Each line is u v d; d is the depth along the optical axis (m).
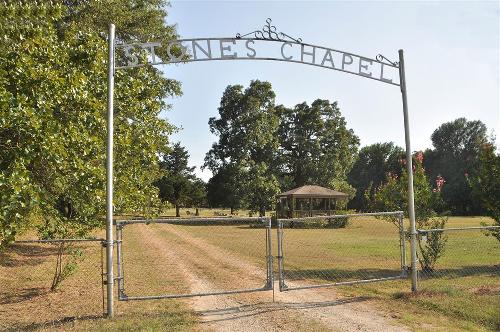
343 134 58.25
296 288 8.34
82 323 6.78
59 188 9.11
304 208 44.31
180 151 73.31
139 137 11.78
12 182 6.08
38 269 12.61
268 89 51.06
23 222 7.91
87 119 8.71
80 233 9.94
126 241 22.44
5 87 7.36
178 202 61.91
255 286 10.10
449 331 6.31
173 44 8.16
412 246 8.81
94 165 9.55
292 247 18.61
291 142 58.06
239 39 8.29
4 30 7.50
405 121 8.85
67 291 9.56
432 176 80.75
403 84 8.87
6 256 14.43
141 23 19.05
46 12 8.44
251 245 19.75
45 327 6.58
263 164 47.78
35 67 7.84
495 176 13.03
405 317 7.04
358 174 89.62
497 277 10.66
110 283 7.19
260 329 6.54
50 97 7.81
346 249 17.70
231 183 47.25
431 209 11.60
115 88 11.19
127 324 6.66
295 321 6.91
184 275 11.70
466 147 81.69
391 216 11.43
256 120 48.97
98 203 9.69
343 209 46.59
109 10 15.76
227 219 8.23
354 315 7.23
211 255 16.03
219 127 50.88
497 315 6.96
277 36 8.40
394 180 12.51
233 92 50.09
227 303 8.17
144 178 12.52
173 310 7.63
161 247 19.19
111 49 7.54
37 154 7.03
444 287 8.97
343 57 8.74
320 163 56.03
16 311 7.73
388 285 9.73
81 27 14.16
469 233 23.83
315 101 58.50
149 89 13.09
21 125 6.70
